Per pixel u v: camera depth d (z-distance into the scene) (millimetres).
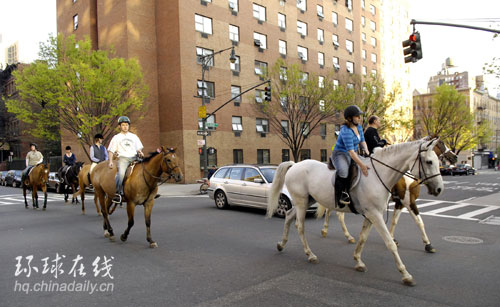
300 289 4633
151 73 29625
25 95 21719
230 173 12578
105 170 7902
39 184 13195
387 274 5207
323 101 28547
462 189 21094
